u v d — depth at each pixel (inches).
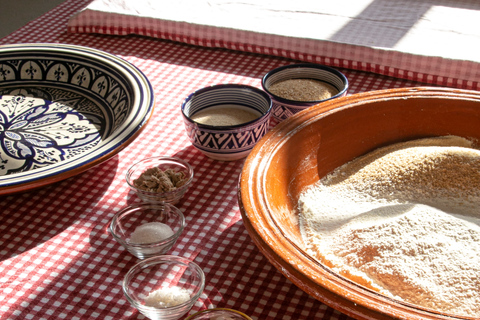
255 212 26.9
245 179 29.4
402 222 30.1
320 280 22.4
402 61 54.1
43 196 39.1
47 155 41.1
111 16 64.8
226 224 36.3
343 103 37.1
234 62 59.7
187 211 37.4
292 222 32.4
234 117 43.3
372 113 37.4
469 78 52.1
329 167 37.4
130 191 39.7
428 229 29.7
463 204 33.4
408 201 33.9
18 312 29.5
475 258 27.9
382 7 67.4
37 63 50.8
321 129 35.7
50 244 34.6
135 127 38.2
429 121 38.4
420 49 55.0
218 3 68.5
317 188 36.2
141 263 30.8
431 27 61.0
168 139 45.8
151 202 35.6
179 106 50.8
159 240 32.6
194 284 30.3
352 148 38.0
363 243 29.5
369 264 28.6
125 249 34.1
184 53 62.0
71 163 34.8
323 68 48.4
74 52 50.1
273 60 59.9
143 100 41.6
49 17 71.7
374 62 55.4
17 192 33.5
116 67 47.3
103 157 35.7
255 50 60.7
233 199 38.7
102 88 48.2
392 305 21.2
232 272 32.1
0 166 39.8
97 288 31.1
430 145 38.0
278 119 45.4
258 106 43.7
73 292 30.8
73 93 49.5
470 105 37.2
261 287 31.0
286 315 29.1
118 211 35.0
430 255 28.1
